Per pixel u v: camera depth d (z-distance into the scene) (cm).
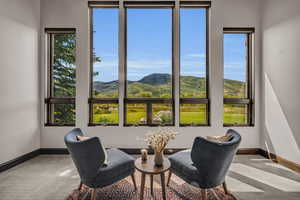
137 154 364
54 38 386
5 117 287
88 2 368
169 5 368
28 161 327
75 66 379
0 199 206
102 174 193
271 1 335
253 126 368
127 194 217
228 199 208
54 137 369
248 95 383
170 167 213
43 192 221
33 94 350
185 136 366
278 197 212
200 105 381
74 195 214
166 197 204
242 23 367
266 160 332
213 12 366
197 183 196
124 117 373
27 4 333
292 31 289
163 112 380
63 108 385
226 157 190
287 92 299
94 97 384
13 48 302
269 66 341
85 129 366
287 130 298
